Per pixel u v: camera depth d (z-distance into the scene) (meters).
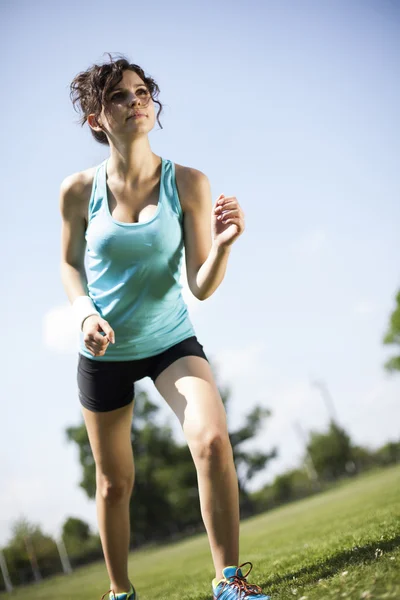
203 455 2.47
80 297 2.84
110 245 2.76
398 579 2.13
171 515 44.38
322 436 47.44
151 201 2.83
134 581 7.29
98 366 2.87
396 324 47.47
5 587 42.53
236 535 2.51
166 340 2.84
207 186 2.90
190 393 2.62
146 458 44.66
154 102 2.93
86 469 46.34
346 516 7.04
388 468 39.84
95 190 2.89
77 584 15.16
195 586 4.29
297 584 2.69
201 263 2.84
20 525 44.41
